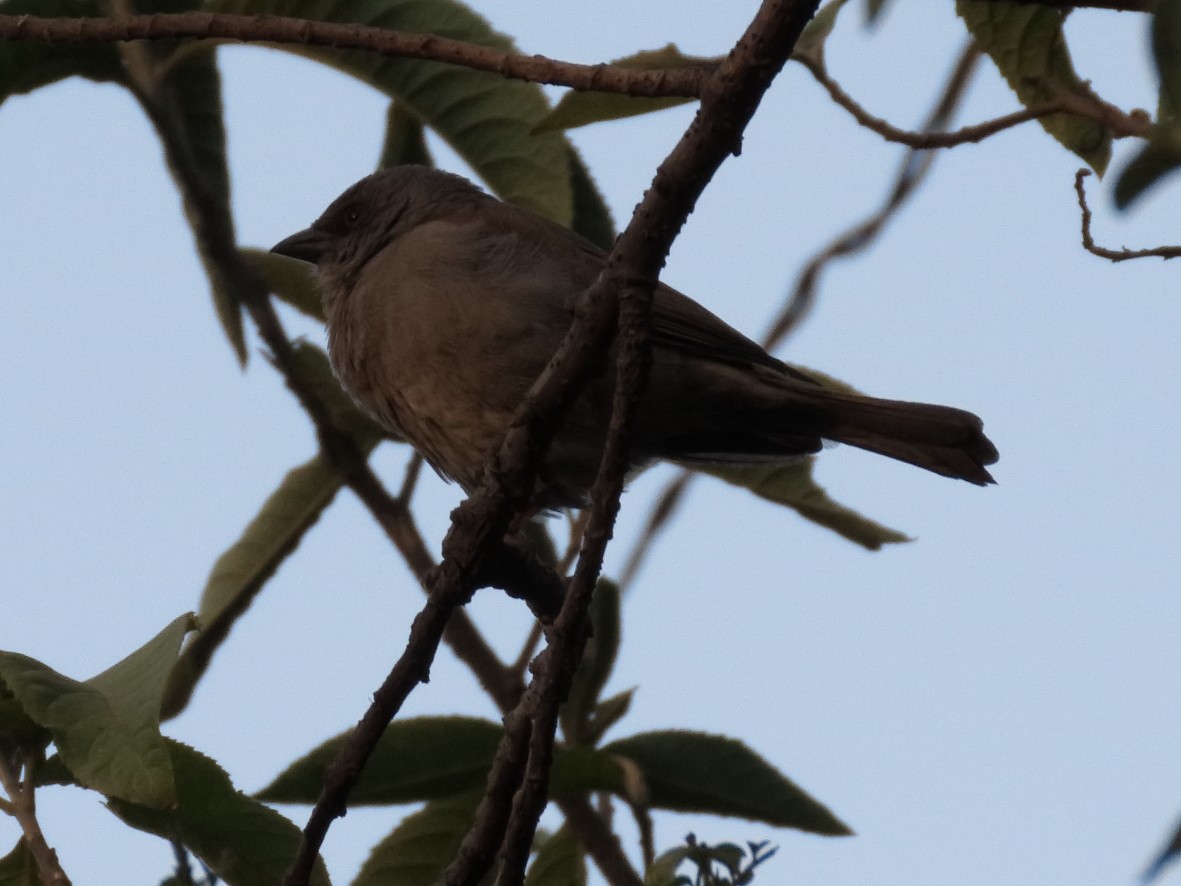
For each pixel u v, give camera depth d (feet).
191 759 19.90
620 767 21.93
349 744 19.97
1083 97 25.67
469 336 30.48
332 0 28.30
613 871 23.20
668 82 19.95
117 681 17.75
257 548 29.53
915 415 31.09
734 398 31.14
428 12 28.30
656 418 31.48
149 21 22.65
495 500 21.71
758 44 18.01
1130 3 20.30
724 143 18.54
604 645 23.71
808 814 22.35
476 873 19.89
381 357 31.37
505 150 29.04
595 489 18.93
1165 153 11.50
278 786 22.33
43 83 28.45
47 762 18.37
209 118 29.25
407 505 28.50
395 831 23.50
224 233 29.40
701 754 22.49
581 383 21.09
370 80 28.81
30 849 17.92
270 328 29.40
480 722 22.44
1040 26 26.71
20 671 17.53
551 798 22.39
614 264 19.62
